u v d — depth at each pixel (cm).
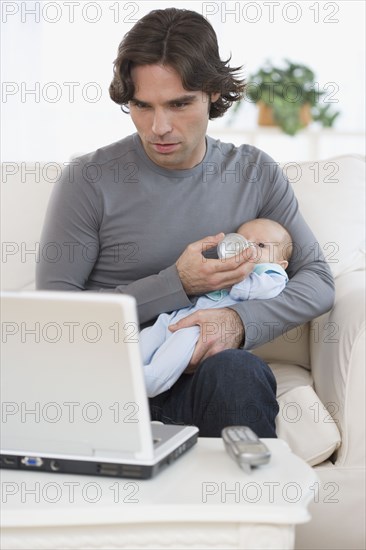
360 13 498
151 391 179
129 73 178
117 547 111
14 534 111
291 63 491
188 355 179
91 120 456
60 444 120
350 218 227
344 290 207
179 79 175
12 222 222
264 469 122
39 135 452
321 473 177
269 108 488
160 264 197
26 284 220
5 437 122
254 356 167
